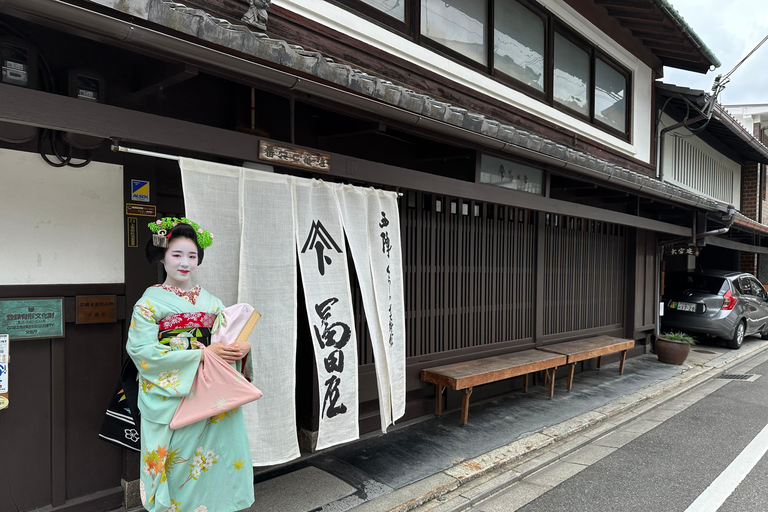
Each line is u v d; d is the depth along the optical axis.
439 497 3.79
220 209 2.99
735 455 4.77
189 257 2.58
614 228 9.08
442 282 5.65
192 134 2.74
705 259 16.59
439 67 5.43
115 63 3.30
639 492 3.96
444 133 4.19
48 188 3.00
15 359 2.92
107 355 3.28
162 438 2.38
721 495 3.88
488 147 4.77
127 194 3.31
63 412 3.09
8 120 2.13
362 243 3.83
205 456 2.56
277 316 3.23
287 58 2.78
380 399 3.93
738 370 8.93
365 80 3.23
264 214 3.19
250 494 2.74
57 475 3.07
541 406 6.11
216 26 2.44
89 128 2.35
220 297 3.00
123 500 3.33
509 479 4.16
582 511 3.65
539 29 7.12
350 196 3.74
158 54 2.46
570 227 7.84
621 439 5.29
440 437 4.92
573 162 5.41
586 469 4.46
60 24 2.10
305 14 4.15
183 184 2.82
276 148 3.14
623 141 8.98
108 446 3.30
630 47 8.93
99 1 2.07
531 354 6.41
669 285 11.52
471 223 6.02
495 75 6.35
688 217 9.45
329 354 3.51
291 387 3.28
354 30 4.50
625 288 9.41
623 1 7.53
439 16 5.61
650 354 9.95
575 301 7.99
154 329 2.41
